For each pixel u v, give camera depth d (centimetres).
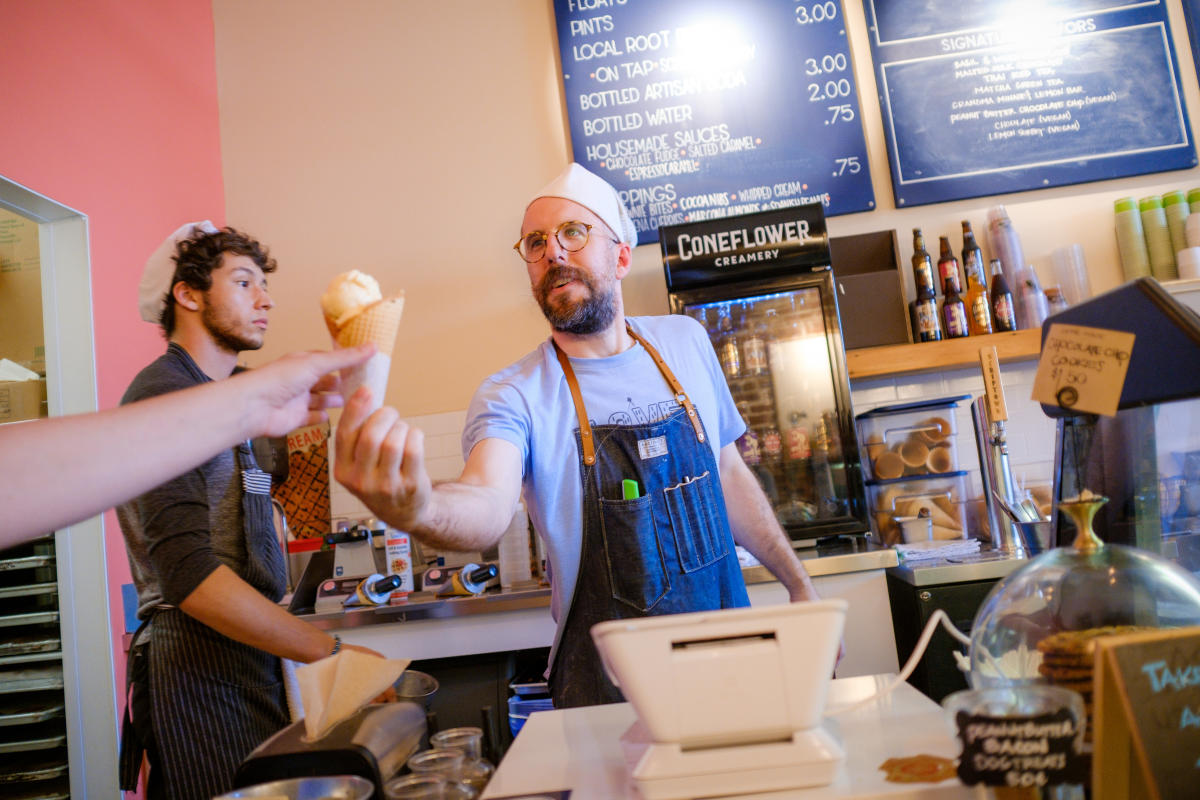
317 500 346
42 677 287
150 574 161
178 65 346
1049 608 82
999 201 344
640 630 75
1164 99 341
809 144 350
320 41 372
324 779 81
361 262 358
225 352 183
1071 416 106
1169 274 326
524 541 287
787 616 75
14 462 65
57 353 287
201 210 351
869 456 304
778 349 320
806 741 74
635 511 153
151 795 158
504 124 362
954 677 231
